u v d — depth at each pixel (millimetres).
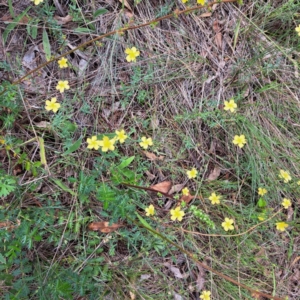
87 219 500
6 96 457
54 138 511
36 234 451
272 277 579
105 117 530
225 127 567
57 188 500
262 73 587
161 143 546
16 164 482
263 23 594
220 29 588
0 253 428
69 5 500
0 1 498
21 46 510
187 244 543
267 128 589
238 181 565
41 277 451
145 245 526
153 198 541
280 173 566
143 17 546
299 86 604
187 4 560
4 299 442
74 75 526
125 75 541
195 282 549
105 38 525
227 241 559
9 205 468
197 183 558
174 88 562
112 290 500
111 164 489
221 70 583
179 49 564
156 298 529
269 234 581
